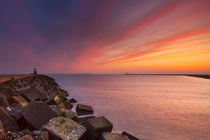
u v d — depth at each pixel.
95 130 4.36
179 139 7.05
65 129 4.01
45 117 4.89
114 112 12.08
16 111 5.68
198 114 11.62
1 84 13.09
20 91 10.84
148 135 7.50
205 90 29.30
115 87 35.88
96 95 21.94
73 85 41.91
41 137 3.29
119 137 4.31
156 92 25.98
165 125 8.98
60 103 11.36
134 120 9.97
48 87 21.41
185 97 20.52
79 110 11.10
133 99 18.58
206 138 7.20
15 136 3.01
